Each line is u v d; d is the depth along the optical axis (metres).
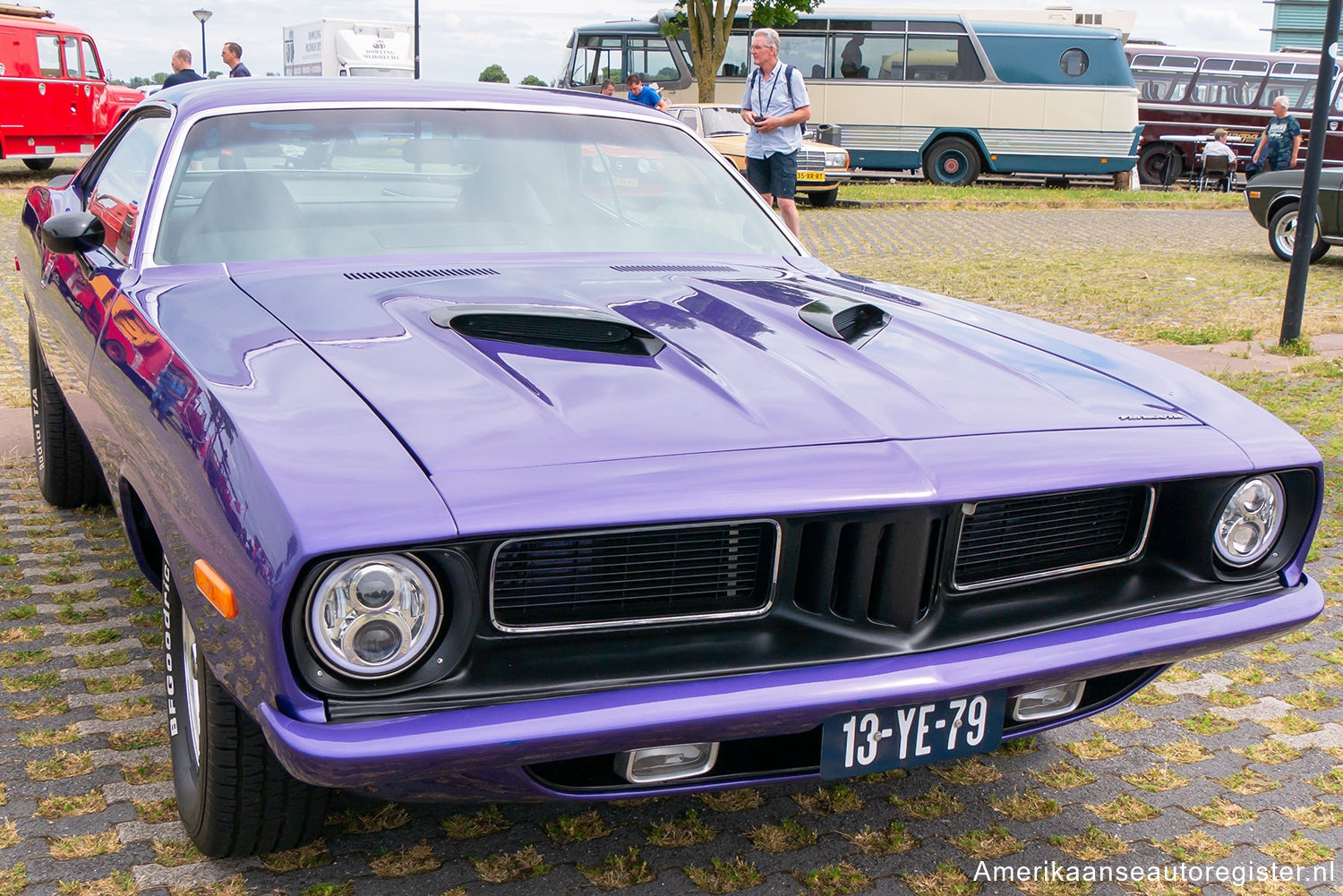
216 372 2.07
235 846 2.19
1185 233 16.20
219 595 1.77
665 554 1.86
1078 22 22.78
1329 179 12.31
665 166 3.48
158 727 2.81
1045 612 2.09
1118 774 2.77
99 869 2.24
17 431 5.49
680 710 1.77
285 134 3.04
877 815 2.56
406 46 30.08
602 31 22.50
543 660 1.80
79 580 3.74
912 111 22.55
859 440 2.00
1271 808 2.63
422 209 3.09
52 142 20.70
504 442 1.84
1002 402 2.24
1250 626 2.18
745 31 22.22
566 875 2.29
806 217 17.28
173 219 2.87
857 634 1.94
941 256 13.09
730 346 2.34
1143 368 2.59
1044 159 22.62
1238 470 2.19
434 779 1.78
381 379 2.03
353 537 1.61
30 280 4.09
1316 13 49.47
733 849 2.41
